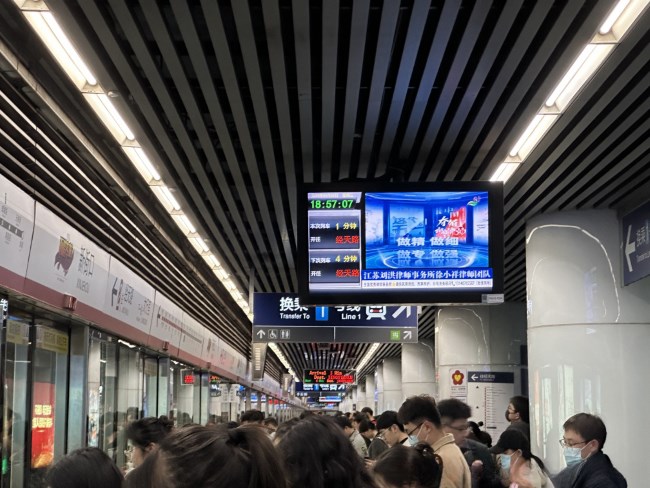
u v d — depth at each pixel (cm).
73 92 571
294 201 823
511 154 649
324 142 631
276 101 542
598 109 530
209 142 630
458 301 641
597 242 771
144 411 1048
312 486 152
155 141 661
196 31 446
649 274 667
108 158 721
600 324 755
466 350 1457
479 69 494
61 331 667
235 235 1025
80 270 625
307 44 456
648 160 634
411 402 338
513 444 352
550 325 780
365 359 3008
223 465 101
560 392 762
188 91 525
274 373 3706
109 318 739
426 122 612
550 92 516
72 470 217
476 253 647
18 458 587
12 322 574
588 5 413
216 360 1636
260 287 1460
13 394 581
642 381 742
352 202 658
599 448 350
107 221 776
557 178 700
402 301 644
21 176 547
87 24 452
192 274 1293
